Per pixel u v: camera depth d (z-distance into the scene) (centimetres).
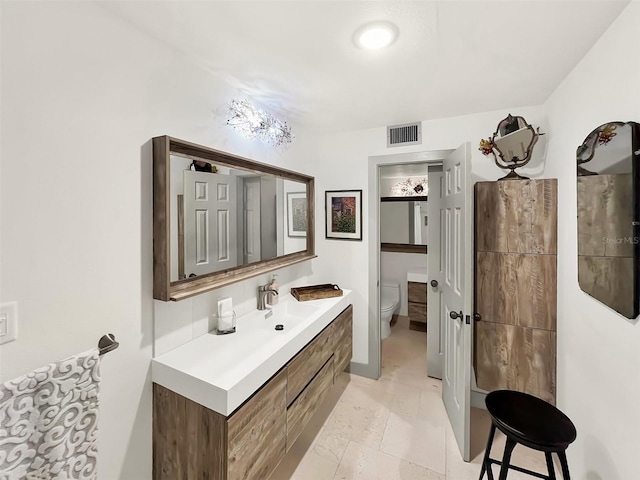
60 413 95
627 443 108
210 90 157
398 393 241
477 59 144
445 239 223
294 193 234
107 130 113
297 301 223
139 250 126
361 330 267
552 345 182
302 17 114
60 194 100
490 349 198
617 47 112
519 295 189
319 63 148
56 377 94
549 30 121
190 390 121
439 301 263
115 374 119
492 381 197
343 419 209
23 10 90
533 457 175
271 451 141
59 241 100
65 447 96
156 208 129
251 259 190
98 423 112
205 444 118
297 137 241
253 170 188
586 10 109
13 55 88
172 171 134
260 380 131
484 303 198
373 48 135
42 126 95
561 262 172
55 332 100
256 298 202
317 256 262
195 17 114
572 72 154
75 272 105
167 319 139
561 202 171
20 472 87
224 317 162
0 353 88
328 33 124
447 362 216
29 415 89
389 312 342
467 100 194
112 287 116
